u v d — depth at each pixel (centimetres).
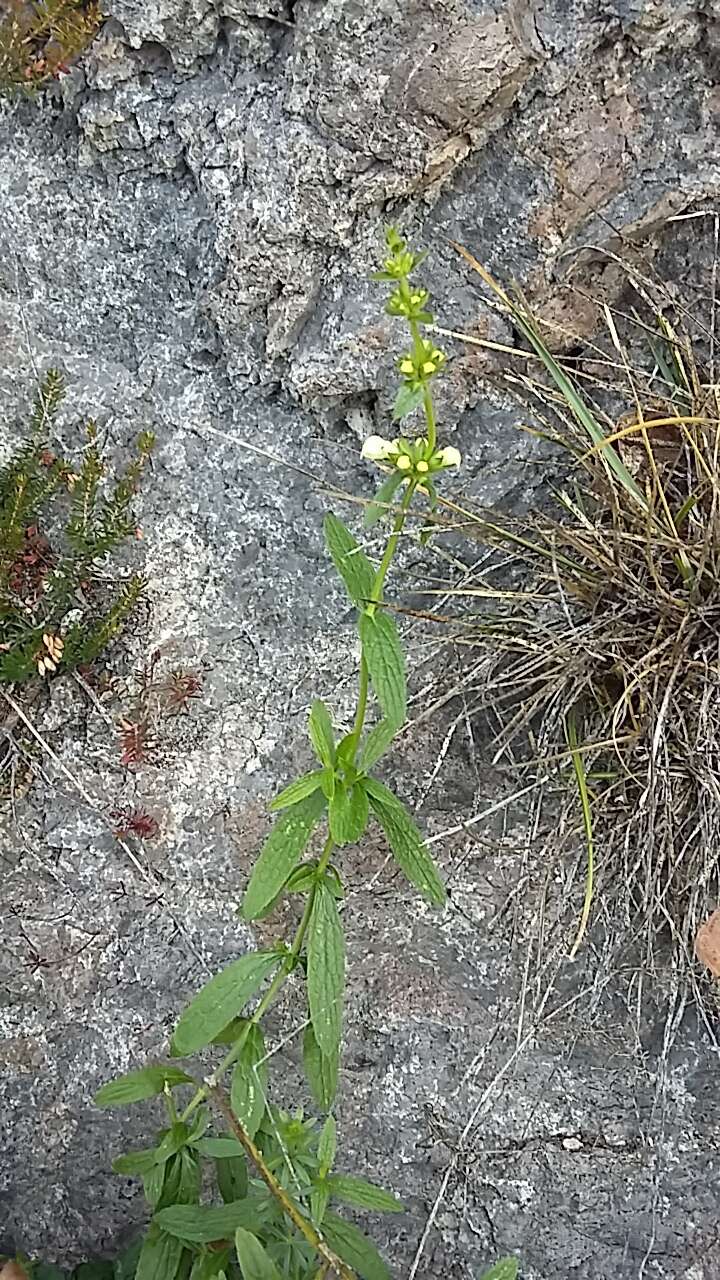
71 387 44
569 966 44
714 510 39
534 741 42
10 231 44
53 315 44
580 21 38
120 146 42
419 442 31
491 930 45
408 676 44
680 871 41
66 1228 46
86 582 45
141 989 45
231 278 42
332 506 45
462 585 43
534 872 43
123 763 45
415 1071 45
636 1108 44
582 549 40
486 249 41
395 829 35
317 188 40
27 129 43
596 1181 45
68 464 43
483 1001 45
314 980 34
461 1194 45
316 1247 33
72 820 45
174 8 39
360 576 34
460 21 37
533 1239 45
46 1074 45
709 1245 45
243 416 45
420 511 44
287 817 35
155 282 44
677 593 41
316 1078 36
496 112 39
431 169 40
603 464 41
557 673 41
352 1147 45
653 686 40
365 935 45
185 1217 36
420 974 45
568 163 40
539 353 40
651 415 43
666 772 39
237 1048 36
